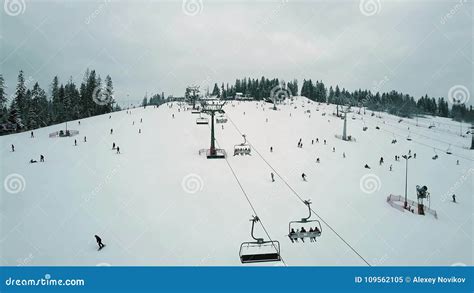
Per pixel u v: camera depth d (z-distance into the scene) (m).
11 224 21.23
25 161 37.22
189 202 25.38
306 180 32.78
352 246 19.23
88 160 37.75
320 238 20.00
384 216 24.73
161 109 85.31
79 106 88.44
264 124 67.25
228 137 52.56
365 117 94.75
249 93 139.38
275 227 21.31
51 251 17.97
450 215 26.59
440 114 144.50
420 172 40.66
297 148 47.81
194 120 67.62
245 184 30.34
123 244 18.78
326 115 86.56
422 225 23.55
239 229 20.81
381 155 48.19
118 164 36.12
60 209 23.83
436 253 19.02
